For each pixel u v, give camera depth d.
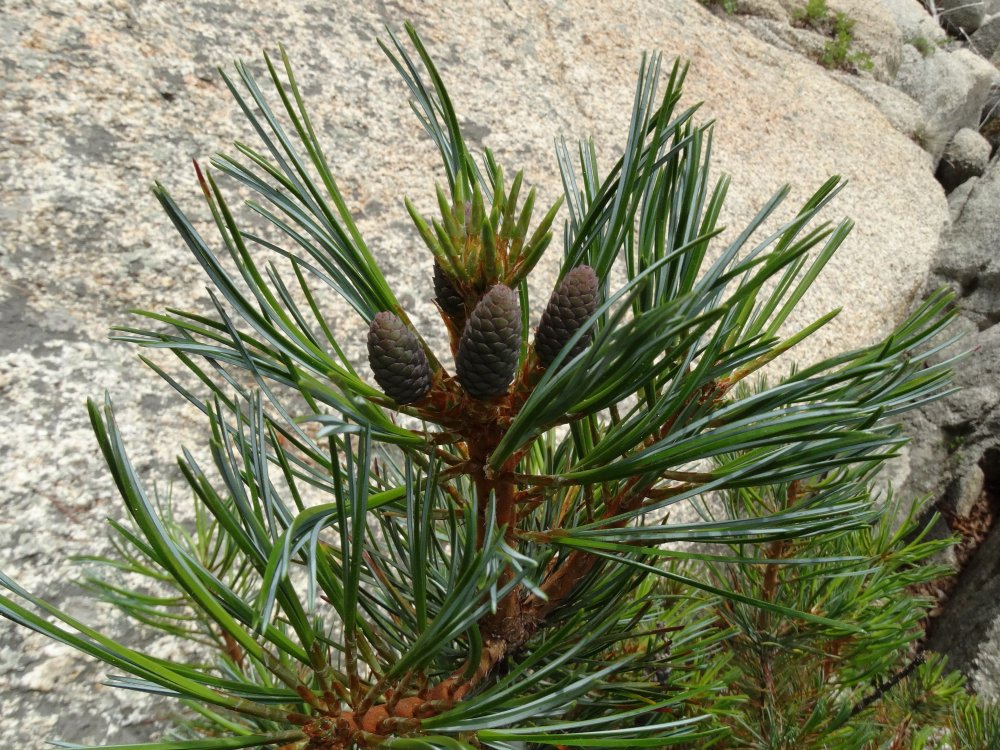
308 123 0.20
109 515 0.49
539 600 0.25
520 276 0.19
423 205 0.77
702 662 0.41
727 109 1.19
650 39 1.20
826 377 0.18
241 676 0.30
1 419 0.50
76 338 0.55
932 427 1.45
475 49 0.95
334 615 0.48
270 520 0.18
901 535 0.53
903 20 2.05
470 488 0.21
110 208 0.62
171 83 0.72
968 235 1.55
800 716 0.51
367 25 0.89
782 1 1.68
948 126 1.81
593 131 0.97
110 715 0.44
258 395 0.19
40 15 0.69
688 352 0.22
